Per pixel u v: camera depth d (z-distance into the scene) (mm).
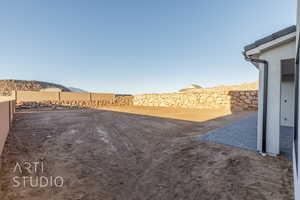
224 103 14500
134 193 2461
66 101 19703
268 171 2672
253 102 12789
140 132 6297
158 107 19312
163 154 3969
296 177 1835
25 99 17250
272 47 3279
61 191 2479
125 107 19938
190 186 2506
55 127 7203
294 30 2805
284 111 6840
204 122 8250
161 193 2412
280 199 1954
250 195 2100
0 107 3791
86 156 3973
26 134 5859
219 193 2234
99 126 7488
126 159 3805
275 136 3307
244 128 6297
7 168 3170
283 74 6449
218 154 3604
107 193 2463
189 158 3559
